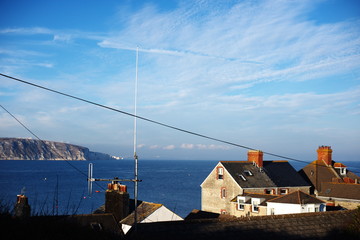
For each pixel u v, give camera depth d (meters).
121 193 30.05
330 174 61.28
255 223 13.60
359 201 47.28
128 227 28.53
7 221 9.00
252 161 56.94
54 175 196.88
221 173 53.75
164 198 97.62
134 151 16.44
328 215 15.22
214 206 53.97
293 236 13.10
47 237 9.07
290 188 55.72
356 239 13.50
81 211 50.12
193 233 12.24
